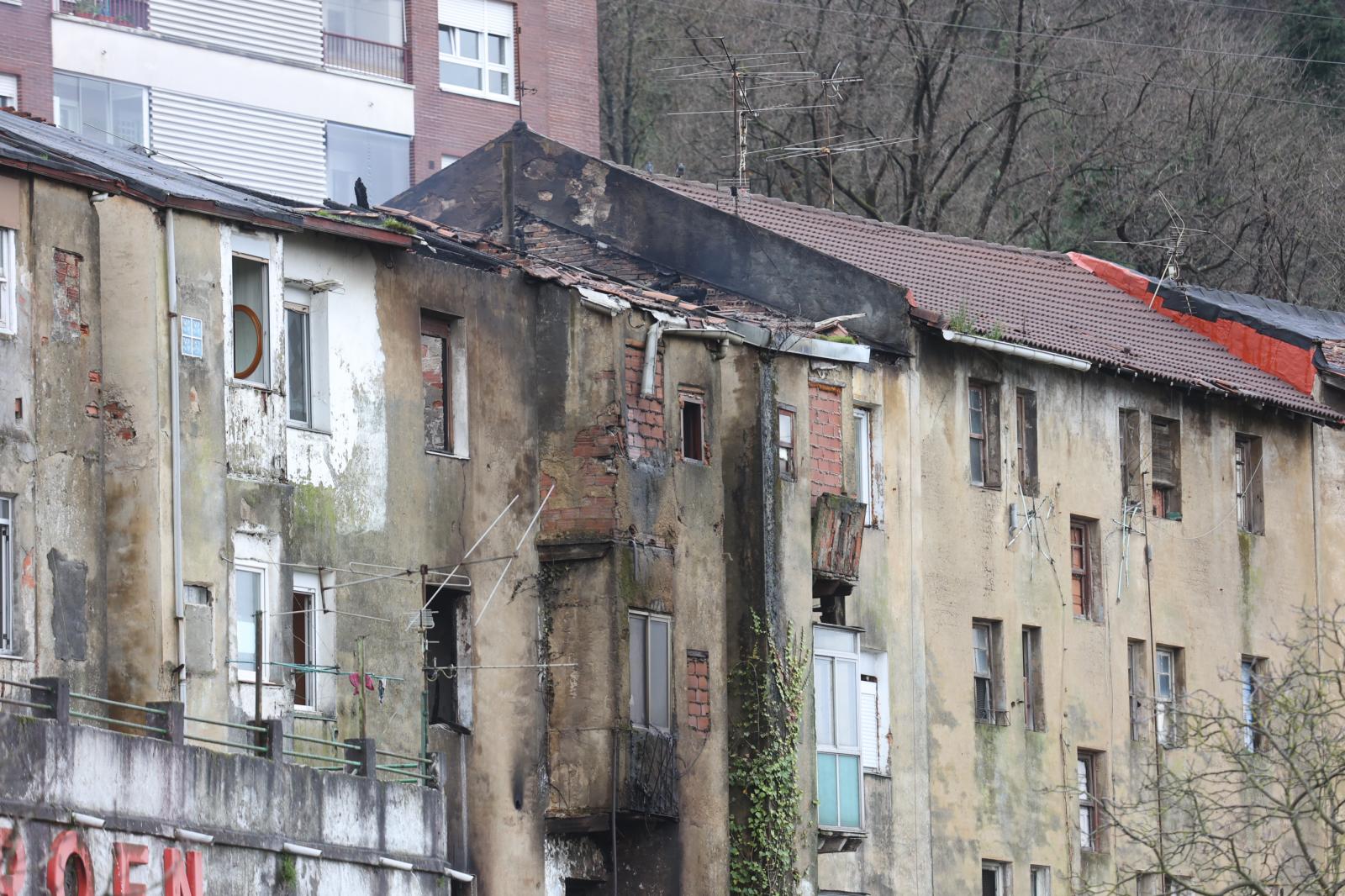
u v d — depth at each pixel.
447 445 72.06
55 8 106.56
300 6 115.56
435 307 71.62
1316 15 146.25
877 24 138.62
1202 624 102.88
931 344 91.44
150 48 109.38
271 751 58.69
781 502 80.19
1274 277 138.88
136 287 61.50
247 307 64.75
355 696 66.88
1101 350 100.12
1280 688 74.62
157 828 53.78
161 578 60.47
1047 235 136.00
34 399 58.28
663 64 141.88
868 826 84.69
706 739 76.25
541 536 73.88
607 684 72.88
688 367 77.69
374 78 117.94
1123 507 99.62
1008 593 93.06
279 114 113.94
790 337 81.19
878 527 87.75
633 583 73.88
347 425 68.12
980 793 90.06
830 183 123.06
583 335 74.44
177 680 60.41
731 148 138.62
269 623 63.84
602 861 74.94
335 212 72.62
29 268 58.56
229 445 63.12
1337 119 143.62
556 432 74.31
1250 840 100.12
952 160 136.75
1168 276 118.25
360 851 61.53
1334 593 110.06
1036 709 93.94
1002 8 138.75
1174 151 139.00
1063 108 138.75
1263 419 108.31
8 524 57.50
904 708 87.44
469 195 93.25
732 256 90.88
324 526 66.75
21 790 49.88
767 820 77.75
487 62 123.38
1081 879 76.44
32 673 57.41
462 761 70.62
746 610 78.88
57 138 66.62
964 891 88.56
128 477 60.91
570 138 126.56
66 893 50.78
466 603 71.62
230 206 63.38
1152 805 96.75
